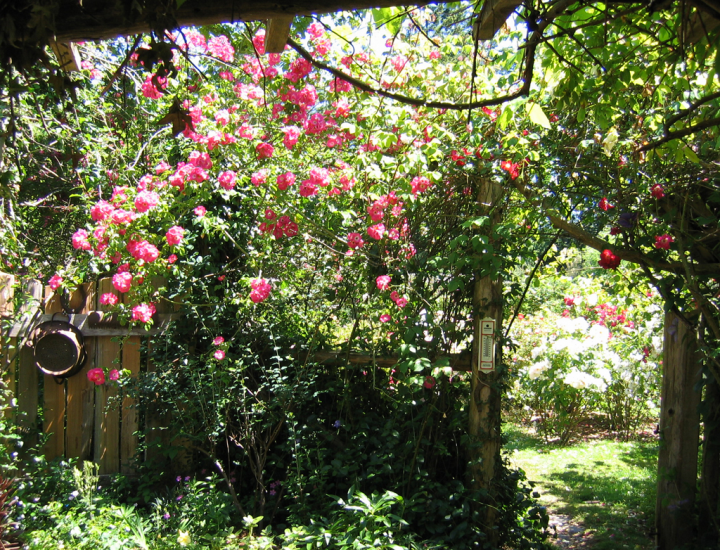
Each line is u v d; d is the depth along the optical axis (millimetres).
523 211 4023
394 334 3943
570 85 2629
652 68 2605
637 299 6293
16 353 3916
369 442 3969
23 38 1648
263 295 3670
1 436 3592
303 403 4051
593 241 3422
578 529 4074
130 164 4453
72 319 4117
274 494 3828
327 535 3055
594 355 6332
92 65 4438
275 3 1604
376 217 3588
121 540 3152
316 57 3549
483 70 3564
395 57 3633
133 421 4133
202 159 3473
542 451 5965
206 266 4109
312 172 3529
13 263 3969
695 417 3684
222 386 3930
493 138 3547
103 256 3561
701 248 3367
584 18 2336
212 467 4211
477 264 3430
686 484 3660
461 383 3918
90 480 3703
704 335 3539
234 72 4020
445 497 3545
